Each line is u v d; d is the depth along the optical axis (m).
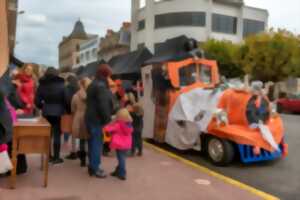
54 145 6.76
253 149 7.28
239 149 7.24
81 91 6.40
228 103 7.66
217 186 5.81
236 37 43.22
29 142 5.09
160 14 40.84
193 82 9.21
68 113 6.65
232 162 7.93
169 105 8.84
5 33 6.25
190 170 6.78
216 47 35.56
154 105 9.58
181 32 39.69
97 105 5.67
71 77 7.79
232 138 7.25
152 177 6.15
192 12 39.72
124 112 5.91
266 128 7.47
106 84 5.75
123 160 5.92
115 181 5.78
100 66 5.77
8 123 4.62
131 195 5.13
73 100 6.49
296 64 31.12
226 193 5.46
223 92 7.79
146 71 10.06
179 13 39.91
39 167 6.44
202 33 39.94
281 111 23.86
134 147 7.83
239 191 5.59
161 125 9.22
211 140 7.74
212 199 5.15
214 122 7.54
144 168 6.78
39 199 4.75
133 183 5.73
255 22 44.88
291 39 32.00
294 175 6.92
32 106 7.65
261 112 7.59
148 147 9.12
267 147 7.34
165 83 9.12
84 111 6.40
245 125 7.45
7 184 5.32
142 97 10.29
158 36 40.62
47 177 5.54
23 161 5.89
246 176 6.81
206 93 8.05
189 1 39.75
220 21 42.31
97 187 5.41
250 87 7.90
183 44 9.87
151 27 41.19
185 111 8.29
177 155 8.48
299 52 31.33
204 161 7.98
